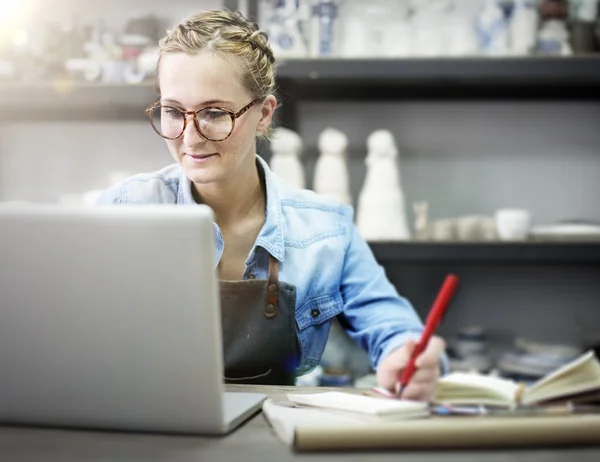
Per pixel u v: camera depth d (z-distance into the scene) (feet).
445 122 9.09
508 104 9.04
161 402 2.87
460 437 2.63
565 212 9.05
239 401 3.31
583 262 8.32
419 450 2.63
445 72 7.61
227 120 4.41
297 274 5.05
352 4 8.03
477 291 9.14
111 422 2.94
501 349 8.94
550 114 9.04
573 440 2.67
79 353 2.89
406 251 7.80
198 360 2.81
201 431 2.88
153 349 2.83
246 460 2.56
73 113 9.02
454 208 9.11
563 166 9.04
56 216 2.80
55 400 2.96
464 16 7.91
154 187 5.09
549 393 3.10
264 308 4.89
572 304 9.05
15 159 9.38
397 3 8.05
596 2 8.15
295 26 7.82
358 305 5.19
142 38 8.20
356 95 8.86
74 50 8.25
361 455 2.59
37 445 2.76
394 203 8.06
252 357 4.89
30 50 8.14
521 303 9.09
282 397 3.54
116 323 2.83
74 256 2.81
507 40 7.91
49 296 2.86
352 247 5.33
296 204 5.24
